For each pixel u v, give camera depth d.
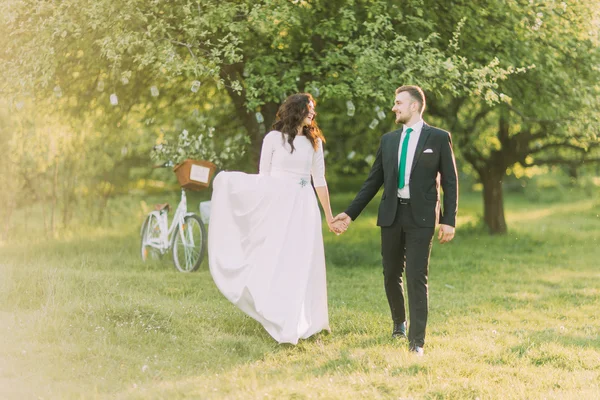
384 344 5.27
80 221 13.67
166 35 9.07
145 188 18.16
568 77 10.91
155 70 9.29
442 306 7.21
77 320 5.32
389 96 9.07
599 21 10.48
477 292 8.22
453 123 13.68
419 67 8.98
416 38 9.84
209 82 11.25
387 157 5.19
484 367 4.77
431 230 5.04
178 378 4.41
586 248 12.90
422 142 5.09
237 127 12.35
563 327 6.20
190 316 5.86
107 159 13.52
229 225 5.67
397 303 5.46
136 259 9.56
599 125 11.21
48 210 14.61
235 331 5.67
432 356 4.90
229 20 8.70
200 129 10.61
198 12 8.80
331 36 9.27
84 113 11.81
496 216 15.02
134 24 8.74
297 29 9.35
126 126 12.99
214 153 10.13
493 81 9.52
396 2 9.62
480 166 15.05
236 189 5.66
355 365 4.64
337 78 9.52
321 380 4.32
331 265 10.07
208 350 5.05
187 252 8.82
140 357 4.78
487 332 5.91
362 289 8.12
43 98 10.38
